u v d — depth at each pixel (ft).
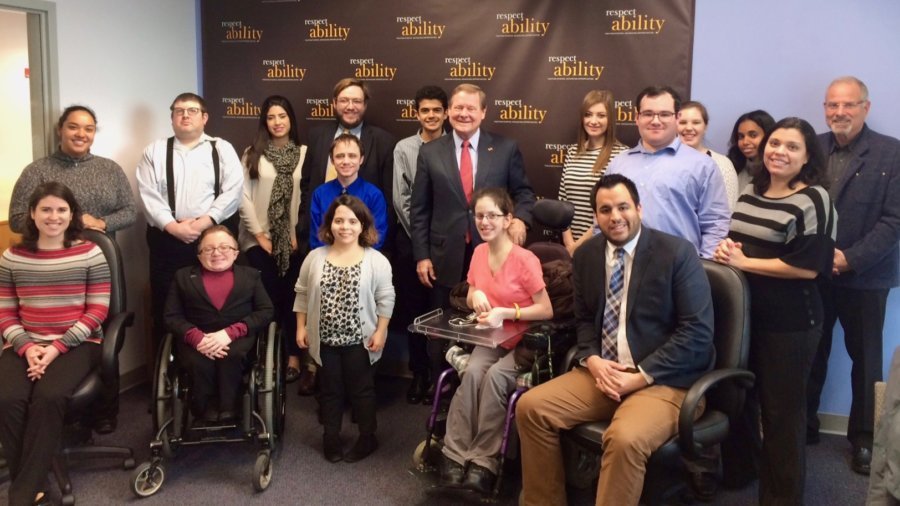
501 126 12.05
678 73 10.91
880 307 9.57
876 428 5.95
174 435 8.98
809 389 10.21
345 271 9.63
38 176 10.27
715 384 7.16
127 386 12.42
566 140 11.74
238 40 13.47
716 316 7.72
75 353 8.83
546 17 11.55
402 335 12.86
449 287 10.57
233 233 11.64
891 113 9.98
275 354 9.80
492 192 8.87
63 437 9.01
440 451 8.99
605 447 7.11
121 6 11.98
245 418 9.10
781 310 7.75
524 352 8.33
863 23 9.92
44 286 8.93
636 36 11.07
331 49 12.91
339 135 11.44
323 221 9.86
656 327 7.67
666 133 8.75
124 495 8.92
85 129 10.39
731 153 10.37
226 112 13.73
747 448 8.88
